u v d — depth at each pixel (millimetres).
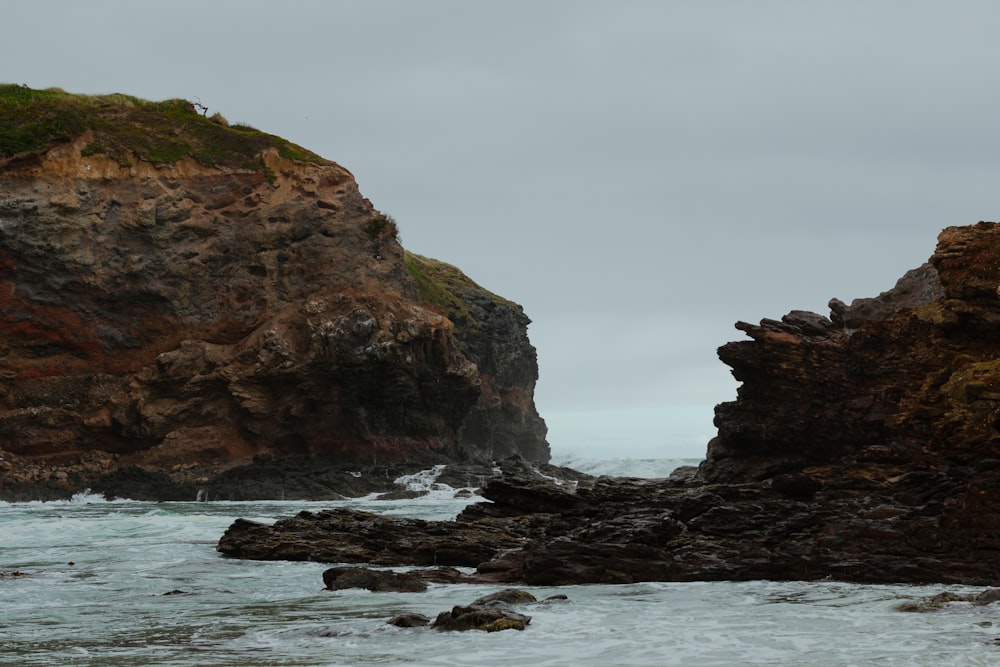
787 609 19047
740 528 26547
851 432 36031
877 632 16141
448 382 80938
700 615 18359
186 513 54094
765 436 38000
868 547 24172
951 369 32688
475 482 72625
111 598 22641
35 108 79688
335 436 75125
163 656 15234
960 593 20703
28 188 75438
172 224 78625
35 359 75062
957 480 26031
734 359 39188
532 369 119625
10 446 73000
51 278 75062
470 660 14375
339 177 83250
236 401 74625
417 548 29203
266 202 80938
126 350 76625
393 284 81688
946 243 34844
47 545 34969
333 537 31203
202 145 82438
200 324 78000
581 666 13859
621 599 20797
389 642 15961
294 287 79625
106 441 75000
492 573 25750
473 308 109812
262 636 16906
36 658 15242
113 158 78812
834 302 42094
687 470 44656
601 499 32156
